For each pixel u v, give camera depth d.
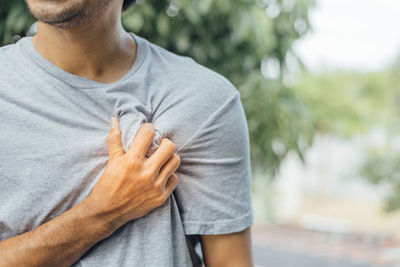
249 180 0.91
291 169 11.65
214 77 0.87
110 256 0.78
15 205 0.76
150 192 0.74
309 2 1.78
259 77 1.69
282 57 1.87
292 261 6.63
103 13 0.73
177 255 0.82
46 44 0.79
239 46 1.72
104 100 0.79
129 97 0.79
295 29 1.82
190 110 0.82
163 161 0.75
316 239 8.36
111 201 0.73
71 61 0.78
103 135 0.79
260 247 7.58
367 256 6.65
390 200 6.66
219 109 0.84
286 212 11.68
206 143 0.83
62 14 0.68
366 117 8.19
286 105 1.69
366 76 9.98
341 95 7.98
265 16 1.63
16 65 0.80
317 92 7.25
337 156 14.09
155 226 0.80
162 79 0.83
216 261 0.88
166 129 0.80
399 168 6.52
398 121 6.92
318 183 14.62
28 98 0.78
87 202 0.75
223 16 1.61
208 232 0.85
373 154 6.86
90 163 0.78
